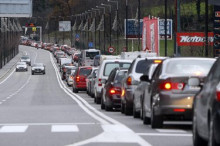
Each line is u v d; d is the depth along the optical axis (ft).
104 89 184.85
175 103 106.83
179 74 108.47
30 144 84.99
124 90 158.10
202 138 75.97
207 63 111.14
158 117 109.09
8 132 102.32
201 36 381.81
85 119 135.74
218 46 339.16
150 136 95.09
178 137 93.76
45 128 109.81
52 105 212.84
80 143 85.25
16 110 175.52
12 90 409.28
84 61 634.84
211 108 68.08
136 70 153.58
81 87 335.88
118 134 98.17
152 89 112.98
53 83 540.93
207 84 75.46
